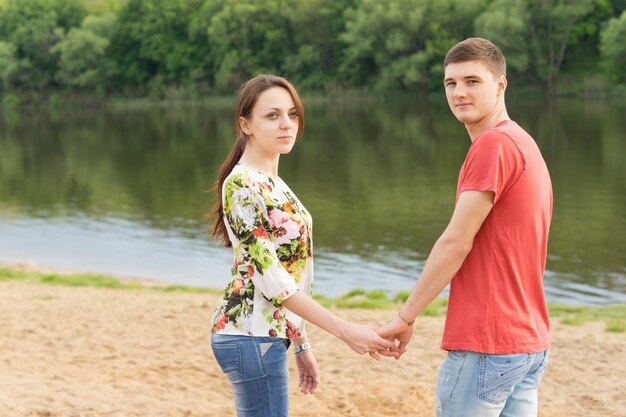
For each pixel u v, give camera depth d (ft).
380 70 231.71
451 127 151.53
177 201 84.53
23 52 286.05
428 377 19.72
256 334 10.68
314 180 92.68
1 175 113.09
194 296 34.09
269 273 10.55
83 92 280.72
